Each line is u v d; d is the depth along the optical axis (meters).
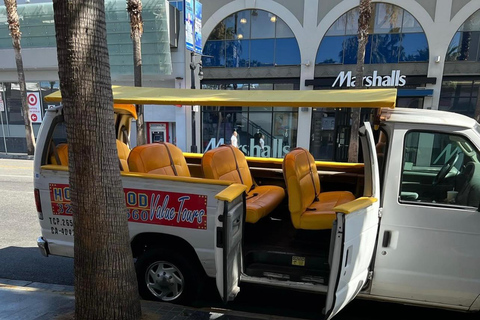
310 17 15.20
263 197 4.00
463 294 2.71
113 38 15.84
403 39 14.45
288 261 3.20
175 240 3.27
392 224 2.79
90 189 2.38
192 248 3.21
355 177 4.35
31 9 16.33
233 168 4.22
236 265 2.97
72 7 2.15
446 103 14.49
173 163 3.97
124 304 2.59
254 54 16.30
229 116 16.66
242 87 16.78
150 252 3.29
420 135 2.80
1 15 16.75
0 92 18.30
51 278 4.10
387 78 14.62
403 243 2.78
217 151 4.03
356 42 14.91
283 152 16.39
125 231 2.58
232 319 2.89
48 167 3.40
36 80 17.94
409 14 14.23
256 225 3.80
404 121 2.79
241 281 3.08
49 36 16.67
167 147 4.01
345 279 2.44
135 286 2.71
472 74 13.93
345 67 15.19
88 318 2.54
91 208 2.40
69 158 2.41
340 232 2.31
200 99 3.00
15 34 15.05
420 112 2.89
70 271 4.32
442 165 2.77
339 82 15.16
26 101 16.03
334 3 14.82
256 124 16.50
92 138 2.32
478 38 13.68
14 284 3.86
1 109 18.12
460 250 2.67
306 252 3.21
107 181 2.42
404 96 14.55
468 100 14.23
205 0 16.20
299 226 3.36
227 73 16.70
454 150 2.77
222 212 2.58
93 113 2.30
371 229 2.67
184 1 13.12
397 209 2.78
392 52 14.65
